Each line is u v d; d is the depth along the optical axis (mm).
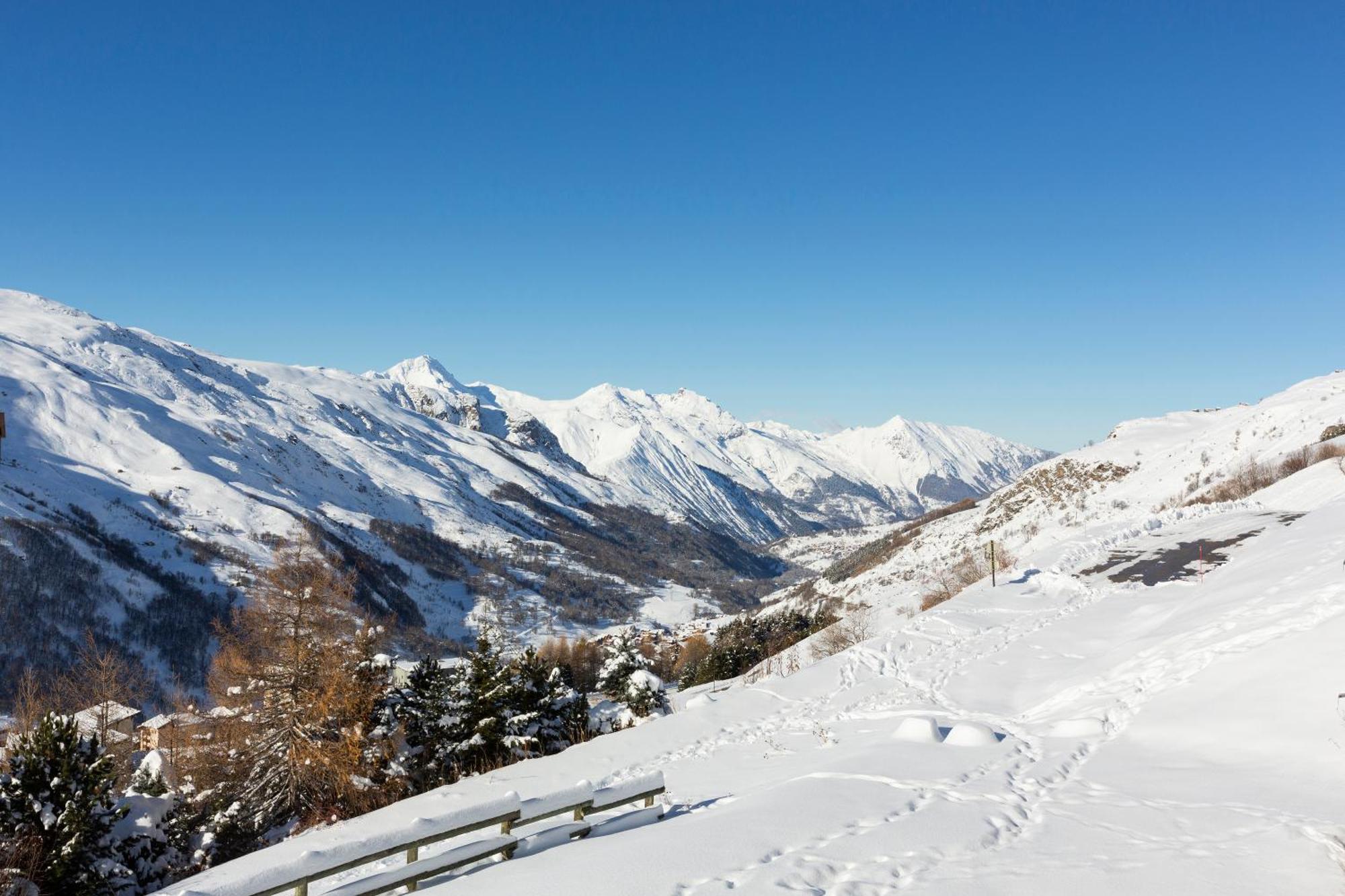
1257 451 70812
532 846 11352
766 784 14922
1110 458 106125
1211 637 19500
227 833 27984
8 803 20000
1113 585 35312
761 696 25984
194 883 17062
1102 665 21906
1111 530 52031
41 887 19719
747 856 9266
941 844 9625
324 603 30719
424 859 10328
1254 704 14266
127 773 37188
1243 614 20312
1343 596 17562
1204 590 27094
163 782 30969
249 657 30156
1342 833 9016
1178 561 36875
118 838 21844
